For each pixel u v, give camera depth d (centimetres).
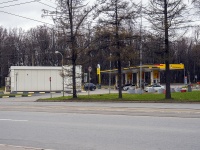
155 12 3081
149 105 2409
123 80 7575
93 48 3191
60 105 2502
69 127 1297
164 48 2920
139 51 3250
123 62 3375
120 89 3191
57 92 5375
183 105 2392
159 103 2720
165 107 2144
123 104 2595
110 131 1180
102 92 5184
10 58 9081
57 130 1235
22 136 1131
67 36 3288
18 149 901
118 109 1994
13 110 2058
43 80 5472
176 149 875
